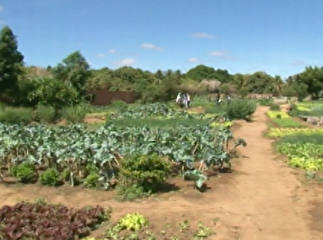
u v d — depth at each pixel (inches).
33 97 1375.5
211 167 580.7
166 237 346.0
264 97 2970.0
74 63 2003.0
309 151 721.0
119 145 567.5
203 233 351.6
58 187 481.1
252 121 1321.4
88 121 1263.5
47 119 1208.8
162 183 486.9
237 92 3139.8
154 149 533.0
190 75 4389.8
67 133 693.9
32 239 334.6
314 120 1315.2
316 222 388.2
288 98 2878.9
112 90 2402.8
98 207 388.5
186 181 505.4
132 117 1306.6
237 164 624.7
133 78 3147.1
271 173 577.0
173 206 417.1
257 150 767.7
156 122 1098.1
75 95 1451.8
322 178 544.4
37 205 394.9
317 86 3319.4
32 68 2224.4
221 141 689.6
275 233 362.3
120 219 374.9
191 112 1514.5
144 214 392.5
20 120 1104.2
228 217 393.4
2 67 1354.6
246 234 358.6
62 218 364.8
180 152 526.0
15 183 496.4
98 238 345.4
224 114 1253.7
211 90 2933.1
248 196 465.4
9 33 1386.6
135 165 454.6
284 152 718.5
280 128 1122.0
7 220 362.0
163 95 2220.7
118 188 466.3
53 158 536.7
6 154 559.8
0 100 1376.7
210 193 467.2
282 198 460.8
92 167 501.7
